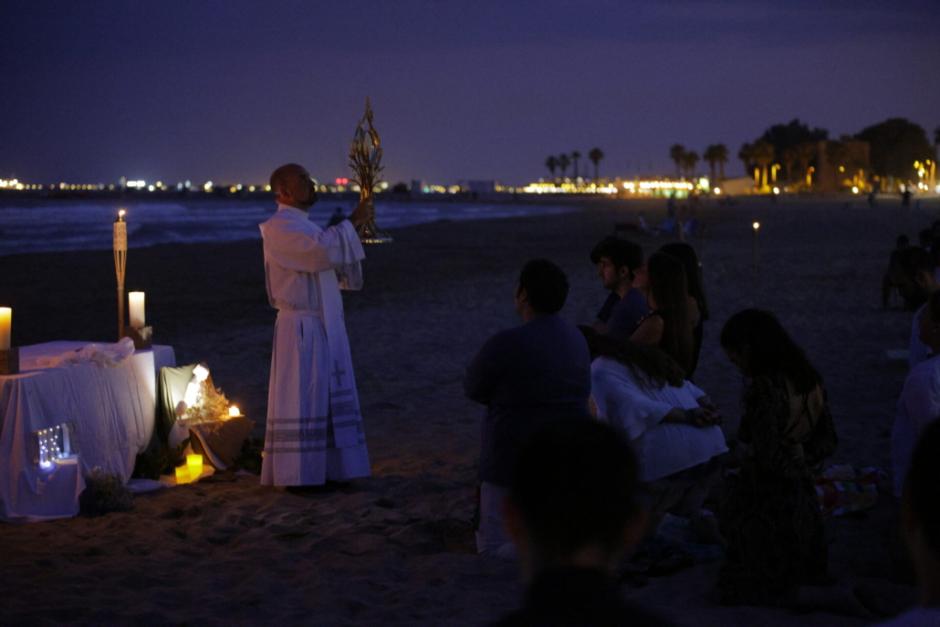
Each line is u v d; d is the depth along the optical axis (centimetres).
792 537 453
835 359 1243
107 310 1955
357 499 688
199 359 1304
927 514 140
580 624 140
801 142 17288
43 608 465
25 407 623
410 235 5316
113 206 13450
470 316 1766
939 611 140
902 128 15825
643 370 523
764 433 443
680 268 555
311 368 708
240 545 588
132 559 553
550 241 4716
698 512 557
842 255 3162
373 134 717
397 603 479
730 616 441
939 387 479
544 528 146
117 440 701
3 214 9106
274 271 711
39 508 636
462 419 958
